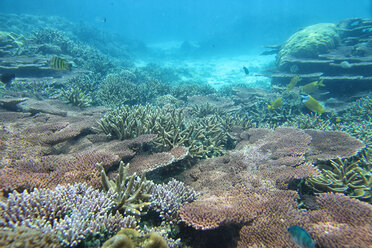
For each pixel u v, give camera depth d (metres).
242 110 9.98
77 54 17.59
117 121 5.47
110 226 2.46
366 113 8.65
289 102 9.23
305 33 14.42
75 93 8.55
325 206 3.18
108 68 17.69
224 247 2.87
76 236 2.11
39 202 2.43
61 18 38.91
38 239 1.78
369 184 3.82
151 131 5.49
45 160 4.21
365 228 2.61
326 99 11.18
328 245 2.49
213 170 4.59
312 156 4.82
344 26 17.03
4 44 14.69
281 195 3.32
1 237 1.61
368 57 11.46
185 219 2.79
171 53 48.22
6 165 3.93
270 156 4.68
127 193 2.91
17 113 6.96
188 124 6.31
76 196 2.69
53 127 5.85
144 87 12.19
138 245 2.03
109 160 3.88
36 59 12.57
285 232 2.63
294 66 12.48
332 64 11.58
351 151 4.64
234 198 3.39
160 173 4.50
